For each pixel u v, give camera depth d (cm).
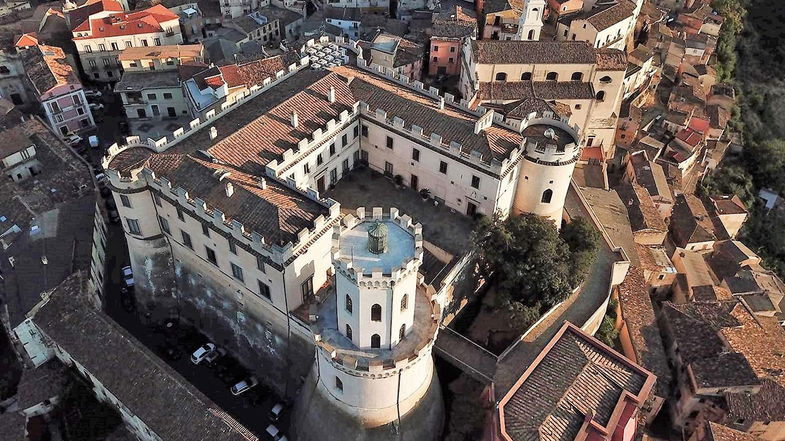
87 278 7444
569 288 7038
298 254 6041
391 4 14138
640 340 7369
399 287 5125
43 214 8394
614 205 9050
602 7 11650
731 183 11562
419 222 7662
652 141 10819
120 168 6850
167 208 6831
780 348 7638
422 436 6206
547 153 7194
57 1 13900
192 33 13375
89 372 6662
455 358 6694
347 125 7888
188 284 7575
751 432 6800
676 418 7169
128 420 6738
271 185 6725
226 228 6250
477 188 7344
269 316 6719
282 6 13650
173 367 7425
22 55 11462
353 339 5584
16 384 7438
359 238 5412
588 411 5519
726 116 12162
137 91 10762
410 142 7656
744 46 14812
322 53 10050
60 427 6975
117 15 12319
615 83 9825
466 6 12800
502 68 9606
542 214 7806
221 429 5984
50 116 10781
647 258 8588
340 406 5941
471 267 7362
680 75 12725
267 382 7356
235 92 10125
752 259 9388
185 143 7231
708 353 7188
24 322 7038
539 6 10362
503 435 5344
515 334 7212
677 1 14188
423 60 11700
